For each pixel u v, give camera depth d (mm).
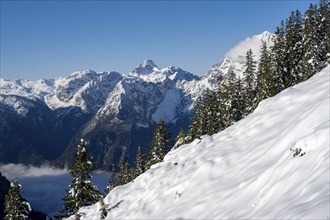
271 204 9711
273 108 21500
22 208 43938
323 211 6906
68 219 26750
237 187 13492
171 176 20984
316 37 59094
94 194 34062
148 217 17641
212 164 17859
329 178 8469
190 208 14906
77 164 34031
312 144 10906
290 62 61688
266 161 14016
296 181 9781
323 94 16922
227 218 11141
